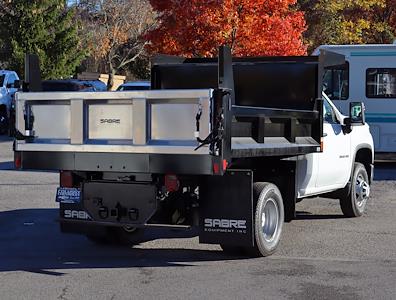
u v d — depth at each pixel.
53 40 34.34
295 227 9.56
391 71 17.88
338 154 9.77
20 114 7.27
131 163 6.67
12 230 9.35
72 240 8.71
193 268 7.15
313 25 31.59
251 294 6.16
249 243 7.09
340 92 18.19
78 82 20.78
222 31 19.61
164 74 9.47
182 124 6.39
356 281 6.62
